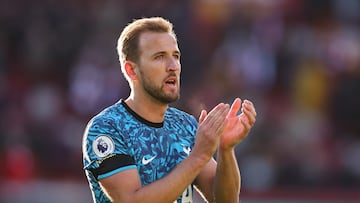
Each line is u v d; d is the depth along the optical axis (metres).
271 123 47.25
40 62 54.88
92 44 53.56
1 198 40.03
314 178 42.97
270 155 44.28
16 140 46.84
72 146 47.69
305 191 41.03
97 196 16.38
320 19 56.31
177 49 16.47
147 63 16.28
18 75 54.59
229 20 53.81
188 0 53.91
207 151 15.65
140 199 15.49
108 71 50.31
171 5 53.50
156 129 16.55
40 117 50.19
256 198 40.12
